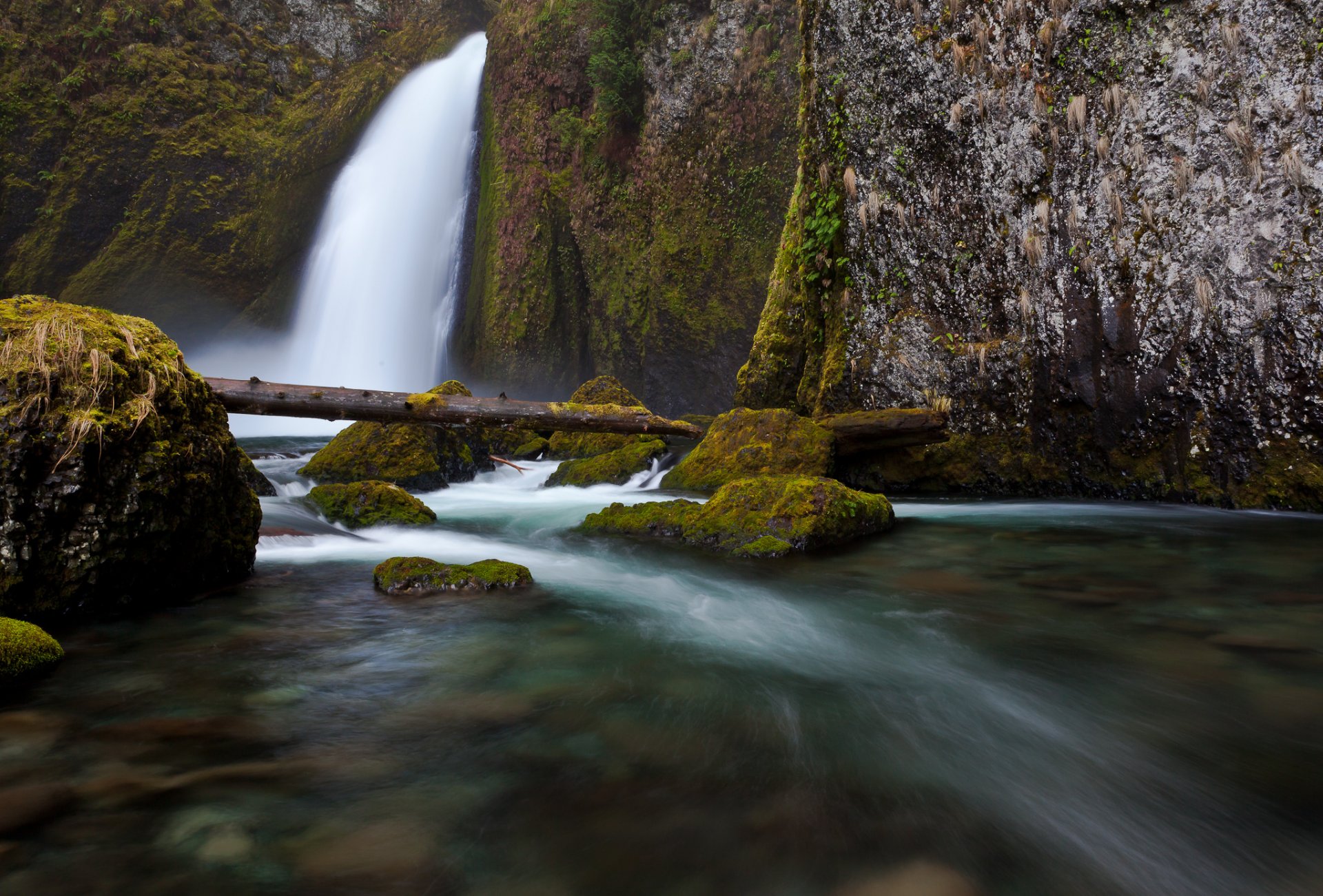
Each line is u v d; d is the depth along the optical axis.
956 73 8.27
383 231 25.86
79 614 3.55
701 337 19.34
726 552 5.36
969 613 3.82
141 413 3.64
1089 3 7.32
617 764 2.20
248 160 25.89
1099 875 1.74
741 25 18.28
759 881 1.68
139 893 1.57
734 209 18.70
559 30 22.36
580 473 9.48
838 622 3.69
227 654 3.07
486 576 4.30
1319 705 2.63
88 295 24.14
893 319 9.08
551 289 23.02
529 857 1.74
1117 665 3.04
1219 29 6.63
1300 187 6.24
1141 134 7.06
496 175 23.61
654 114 20.00
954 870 1.74
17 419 3.30
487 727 2.43
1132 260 7.14
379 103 27.75
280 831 1.81
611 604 3.98
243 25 26.94
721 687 2.83
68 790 1.97
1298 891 1.70
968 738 2.42
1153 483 7.12
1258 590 4.17
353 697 2.65
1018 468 8.01
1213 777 2.18
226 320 26.28
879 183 9.15
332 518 6.46
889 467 8.95
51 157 23.95
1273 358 6.37
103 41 24.47
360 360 25.41
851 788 2.10
